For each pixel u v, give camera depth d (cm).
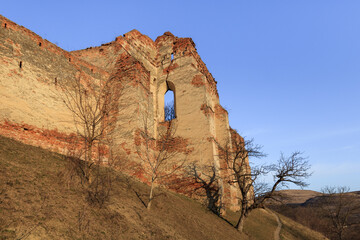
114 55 1912
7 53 1189
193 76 2003
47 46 1401
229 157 2028
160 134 1928
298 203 6084
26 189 723
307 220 4012
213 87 2380
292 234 2069
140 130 1590
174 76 2108
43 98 1295
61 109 1368
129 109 1641
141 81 1748
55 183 838
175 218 1084
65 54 1500
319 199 5009
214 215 1485
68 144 1335
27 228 567
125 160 1503
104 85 1692
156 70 2225
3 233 521
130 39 2066
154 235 814
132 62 1777
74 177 934
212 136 1783
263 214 2506
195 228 1088
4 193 658
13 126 1129
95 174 1094
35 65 1302
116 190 1046
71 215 695
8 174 768
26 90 1225
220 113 2234
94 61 1962
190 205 1445
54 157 1097
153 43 2344
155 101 2069
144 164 1514
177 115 1941
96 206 803
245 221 1798
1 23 1206
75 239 607
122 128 1608
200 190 1638
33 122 1216
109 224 746
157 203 1145
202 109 1855
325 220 3950
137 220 870
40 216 628
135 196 1102
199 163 1711
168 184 1730
